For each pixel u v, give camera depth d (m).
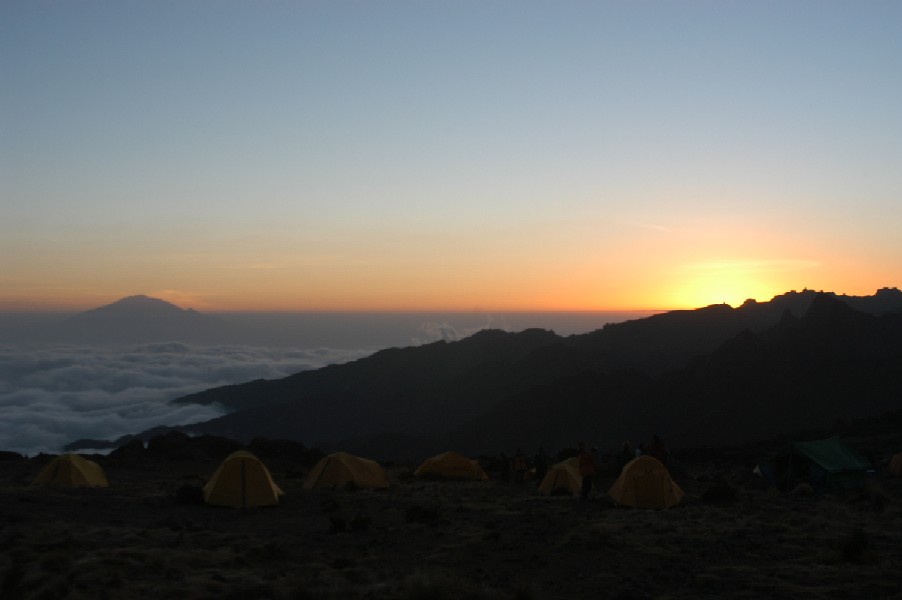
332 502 26.11
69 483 30.44
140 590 12.99
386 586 13.27
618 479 27.77
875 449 55.75
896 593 13.80
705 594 13.93
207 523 22.75
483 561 16.97
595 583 14.93
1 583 12.80
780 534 20.45
